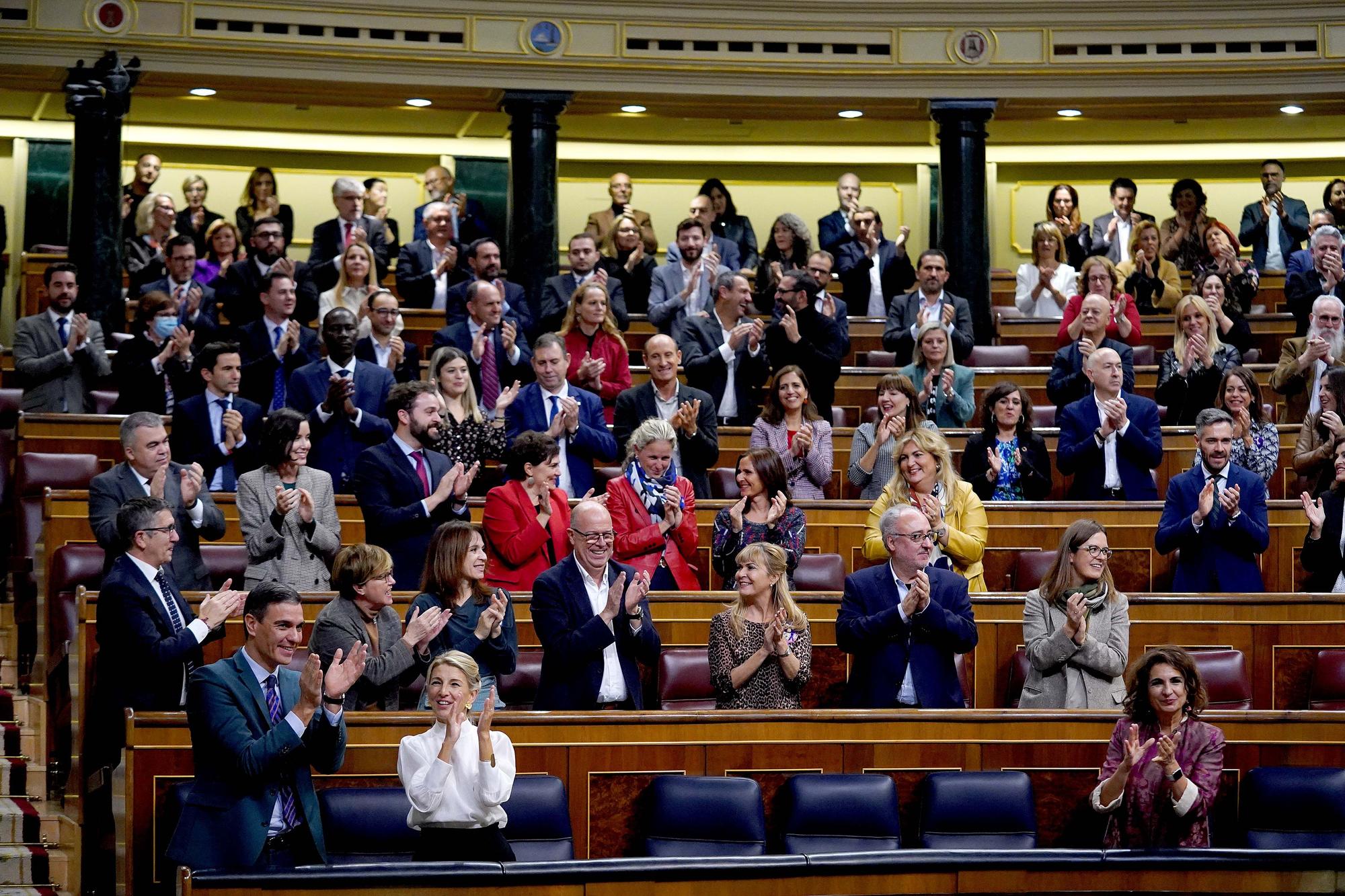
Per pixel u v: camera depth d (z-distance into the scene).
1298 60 12.60
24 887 6.90
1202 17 12.69
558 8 12.52
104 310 11.75
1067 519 8.55
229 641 7.32
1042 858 5.41
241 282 10.74
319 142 14.36
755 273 11.86
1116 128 14.62
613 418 9.75
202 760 5.54
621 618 6.59
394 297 9.91
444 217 11.41
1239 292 11.64
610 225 13.05
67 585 7.84
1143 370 10.94
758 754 6.35
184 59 12.08
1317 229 11.16
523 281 12.47
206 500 7.53
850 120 14.53
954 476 7.80
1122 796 6.02
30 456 8.92
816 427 8.87
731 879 5.27
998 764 6.42
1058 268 12.49
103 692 6.38
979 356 11.45
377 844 5.72
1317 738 6.45
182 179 14.22
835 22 12.70
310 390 9.00
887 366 11.52
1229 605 7.51
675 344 10.09
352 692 6.25
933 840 6.11
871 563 8.22
